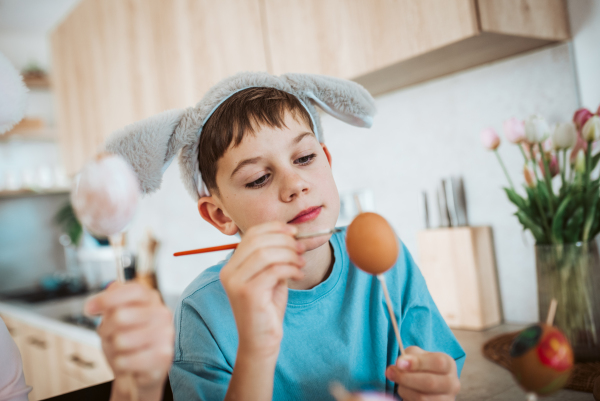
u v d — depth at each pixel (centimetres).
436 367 58
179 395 71
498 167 133
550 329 50
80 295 283
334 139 178
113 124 229
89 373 187
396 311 85
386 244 58
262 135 71
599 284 99
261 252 54
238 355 56
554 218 99
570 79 120
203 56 172
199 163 83
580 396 80
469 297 133
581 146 98
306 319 79
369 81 135
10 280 333
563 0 122
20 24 316
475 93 137
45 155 345
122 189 48
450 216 140
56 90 284
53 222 349
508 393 86
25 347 252
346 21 125
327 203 73
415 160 153
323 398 75
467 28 99
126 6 210
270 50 147
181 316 80
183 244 260
